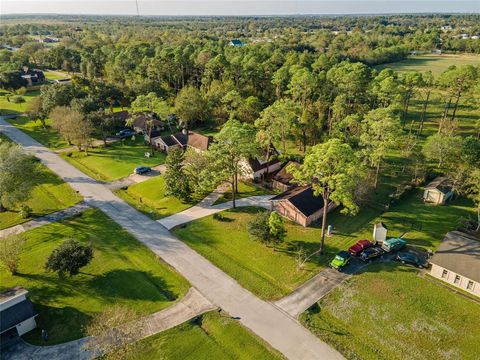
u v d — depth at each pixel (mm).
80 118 82250
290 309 38656
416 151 75500
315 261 46219
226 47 159750
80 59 169125
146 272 44656
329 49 183500
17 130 98812
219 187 66312
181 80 127188
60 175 72625
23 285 42438
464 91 92312
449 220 54719
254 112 93188
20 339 35312
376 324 36750
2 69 149250
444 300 39531
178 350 33906
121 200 62531
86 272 44531
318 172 43938
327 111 88125
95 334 34938
